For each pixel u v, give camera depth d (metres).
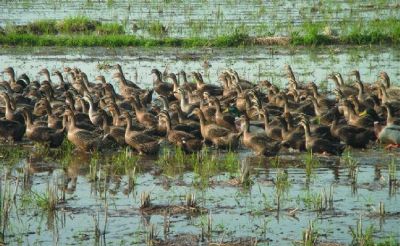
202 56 43.00
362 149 26.97
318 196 20.88
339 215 20.09
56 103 32.00
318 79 37.03
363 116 28.81
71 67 40.34
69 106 29.56
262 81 34.88
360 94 32.44
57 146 27.50
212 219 19.84
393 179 22.91
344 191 22.03
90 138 26.73
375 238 18.53
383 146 27.25
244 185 22.67
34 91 33.41
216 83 36.59
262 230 19.12
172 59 42.34
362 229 19.06
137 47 45.38
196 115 29.92
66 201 21.44
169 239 18.53
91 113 30.00
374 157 25.75
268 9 55.88
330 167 24.66
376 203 20.94
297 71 38.75
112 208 20.84
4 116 30.36
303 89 33.56
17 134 28.28
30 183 23.20
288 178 23.42
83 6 57.81
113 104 29.41
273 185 22.69
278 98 32.03
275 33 47.50
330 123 29.20
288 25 49.25
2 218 19.83
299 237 18.67
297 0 60.19
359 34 45.59
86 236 18.86
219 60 41.88
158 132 28.31
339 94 32.00
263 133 27.55
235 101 32.62
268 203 21.02
